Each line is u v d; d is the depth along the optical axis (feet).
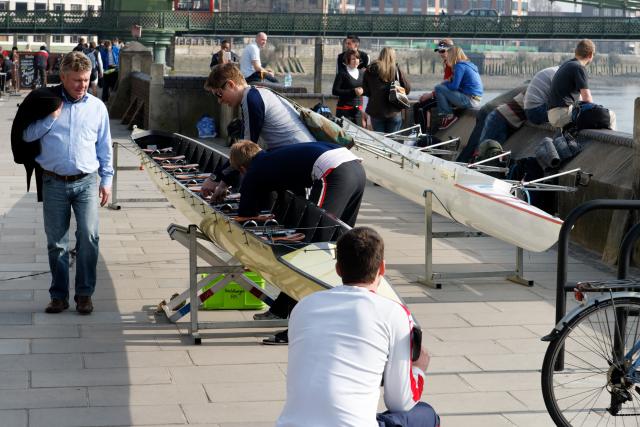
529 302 29.73
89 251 27.14
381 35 250.57
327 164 24.85
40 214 42.93
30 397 20.75
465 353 24.57
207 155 37.11
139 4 233.96
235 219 25.26
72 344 24.56
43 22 231.71
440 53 56.18
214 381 22.11
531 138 46.78
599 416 19.63
